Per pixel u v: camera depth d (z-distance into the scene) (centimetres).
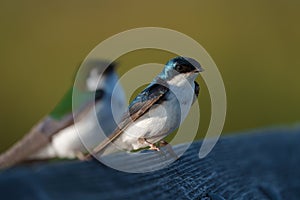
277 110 2077
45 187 537
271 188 1040
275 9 2241
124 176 656
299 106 2091
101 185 593
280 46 2184
